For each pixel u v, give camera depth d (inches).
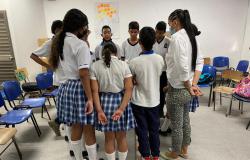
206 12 205.6
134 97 75.9
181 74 72.6
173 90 78.5
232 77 157.2
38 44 190.1
